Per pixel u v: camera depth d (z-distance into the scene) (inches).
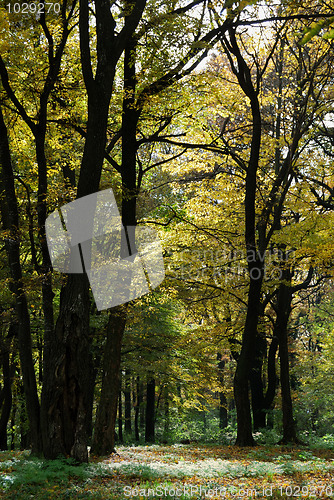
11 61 427.8
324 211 674.8
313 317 1259.8
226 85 631.8
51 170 543.2
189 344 799.1
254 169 595.2
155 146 718.5
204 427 1338.6
